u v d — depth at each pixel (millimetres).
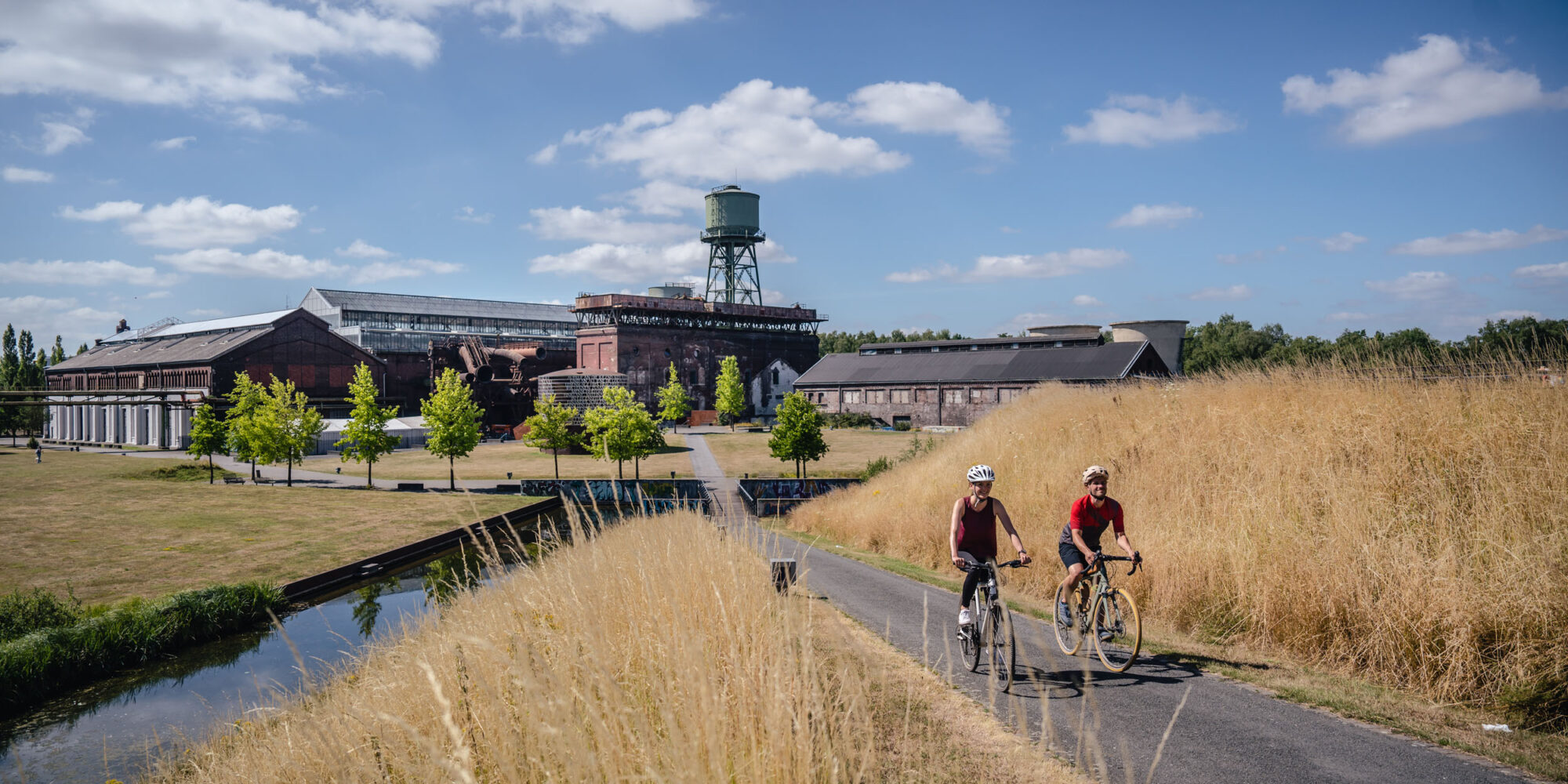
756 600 4645
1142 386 22812
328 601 23141
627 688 3523
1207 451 14562
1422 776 4957
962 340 90562
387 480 58312
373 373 100125
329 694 4961
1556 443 9391
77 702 14555
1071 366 76625
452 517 38688
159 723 13086
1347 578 8367
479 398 101562
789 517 32625
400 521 37812
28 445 96375
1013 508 17781
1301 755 5285
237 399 63438
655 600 4562
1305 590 8625
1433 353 13398
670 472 59656
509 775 2887
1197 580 10172
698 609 4555
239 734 5285
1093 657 8016
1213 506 12102
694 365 107250
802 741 2809
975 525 7371
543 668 2977
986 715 5766
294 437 55562
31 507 41844
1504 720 6160
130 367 101375
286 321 90938
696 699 2953
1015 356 83125
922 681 6688
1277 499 11117
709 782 2600
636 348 101812
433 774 3207
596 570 5191
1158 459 15602
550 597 4902
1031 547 14258
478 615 4773
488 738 3258
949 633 9320
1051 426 23516
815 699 3025
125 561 28000
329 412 93312
